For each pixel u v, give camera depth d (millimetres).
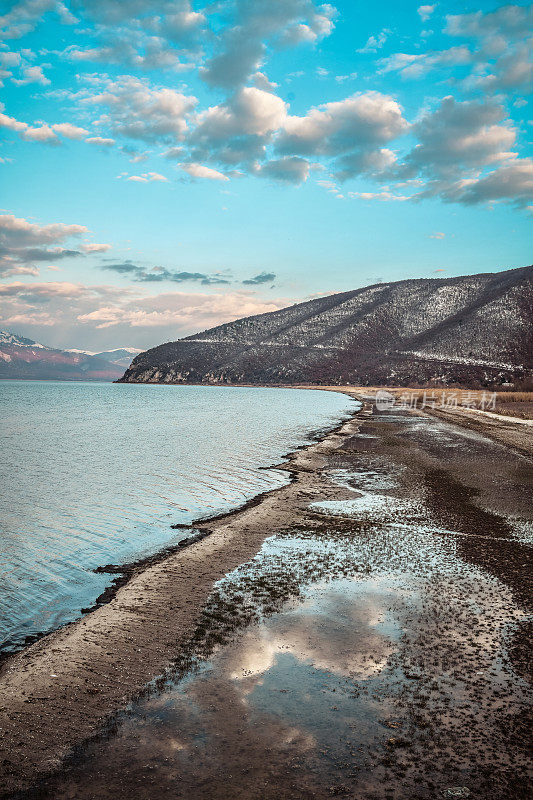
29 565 9094
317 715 4613
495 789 3738
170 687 5102
